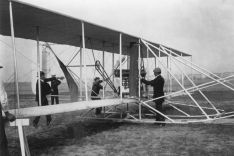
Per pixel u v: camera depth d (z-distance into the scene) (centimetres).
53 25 895
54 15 762
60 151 674
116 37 1141
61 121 1184
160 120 1075
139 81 1144
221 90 4459
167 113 1402
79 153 657
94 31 1007
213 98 2638
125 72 1269
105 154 647
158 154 644
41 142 776
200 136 842
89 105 867
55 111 694
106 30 989
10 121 433
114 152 664
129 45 1341
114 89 1234
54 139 816
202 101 2267
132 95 1195
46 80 1020
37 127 1024
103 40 1216
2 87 415
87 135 879
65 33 1031
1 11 710
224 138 810
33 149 695
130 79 1212
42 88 1002
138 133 904
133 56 1231
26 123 472
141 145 735
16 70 584
